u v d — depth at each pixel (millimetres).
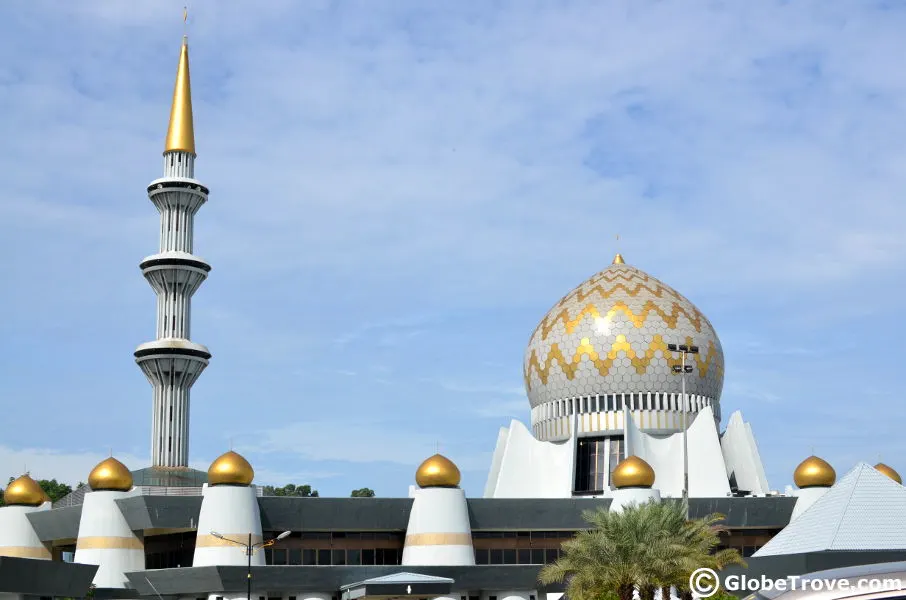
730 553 71500
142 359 118250
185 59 126625
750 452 113000
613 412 112750
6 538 102250
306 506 93875
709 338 116125
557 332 116500
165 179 120812
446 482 95562
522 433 113812
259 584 88500
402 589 86312
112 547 94000
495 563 99375
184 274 119500
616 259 123188
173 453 117062
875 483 80688
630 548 65875
